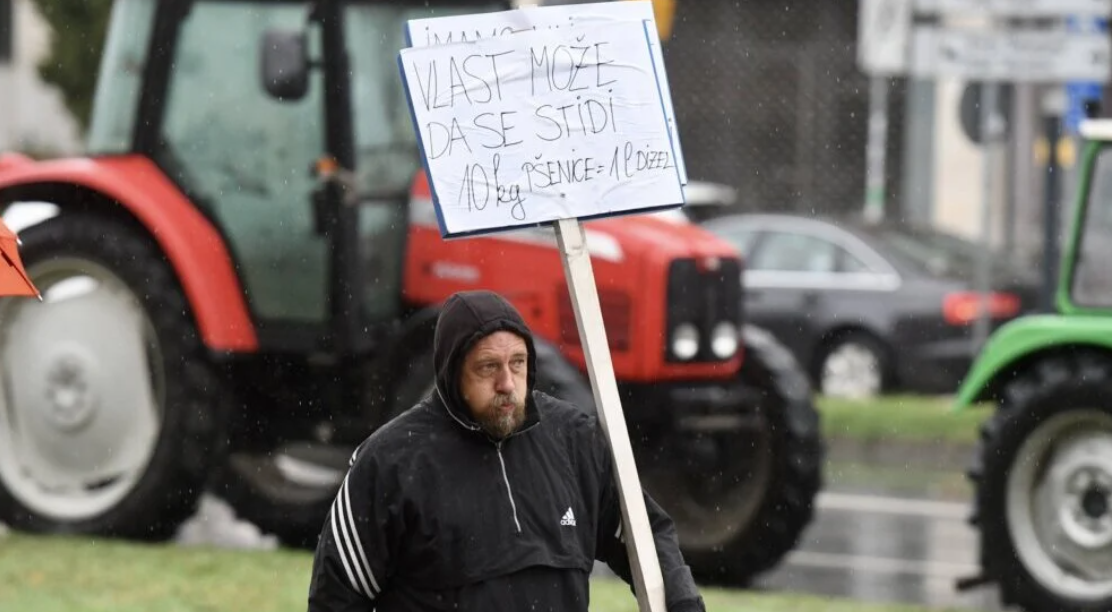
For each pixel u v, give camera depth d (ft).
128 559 79.41
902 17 116.37
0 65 165.07
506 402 39.34
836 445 134.92
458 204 42.60
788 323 174.40
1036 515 77.71
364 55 85.87
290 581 74.95
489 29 43.80
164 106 87.92
